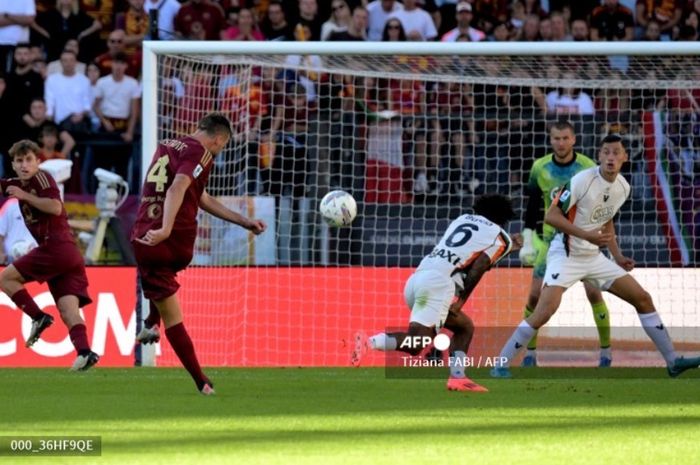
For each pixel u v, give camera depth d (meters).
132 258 40.28
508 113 41.47
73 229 40.75
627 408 21.98
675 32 47.69
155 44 34.41
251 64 37.38
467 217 25.61
